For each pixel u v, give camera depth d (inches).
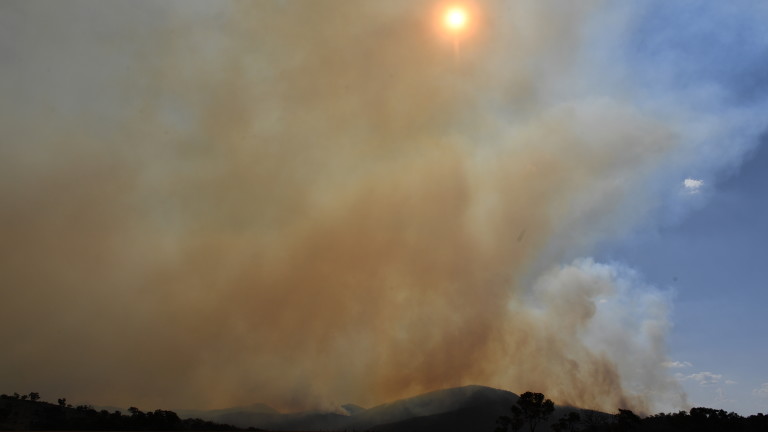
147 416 4148.6
